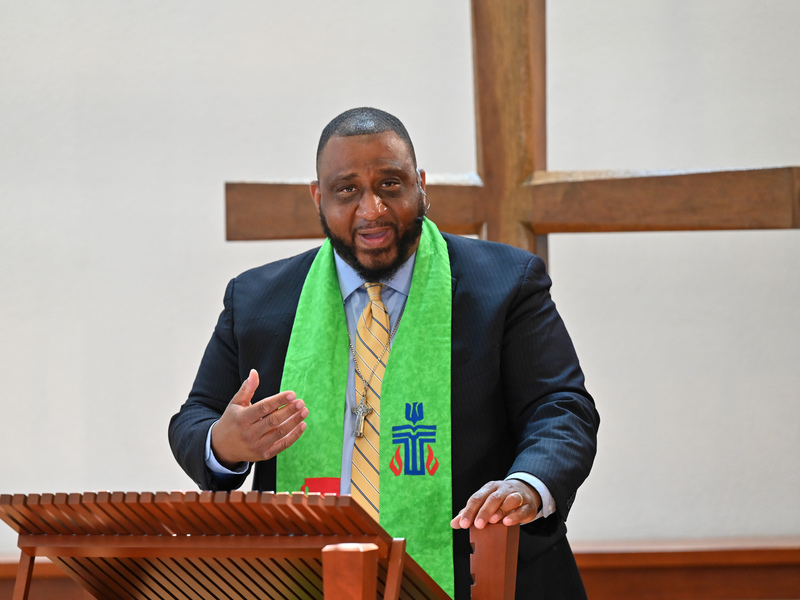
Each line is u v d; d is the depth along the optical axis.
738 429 10.91
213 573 3.58
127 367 11.38
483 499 3.92
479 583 3.84
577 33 11.42
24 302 11.45
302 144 11.56
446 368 5.05
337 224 5.10
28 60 11.66
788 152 11.16
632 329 11.12
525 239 9.12
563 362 5.00
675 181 8.92
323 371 5.20
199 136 11.59
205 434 4.64
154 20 11.66
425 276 5.33
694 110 11.27
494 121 9.19
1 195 11.56
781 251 11.09
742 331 11.04
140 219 11.55
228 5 11.66
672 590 9.89
